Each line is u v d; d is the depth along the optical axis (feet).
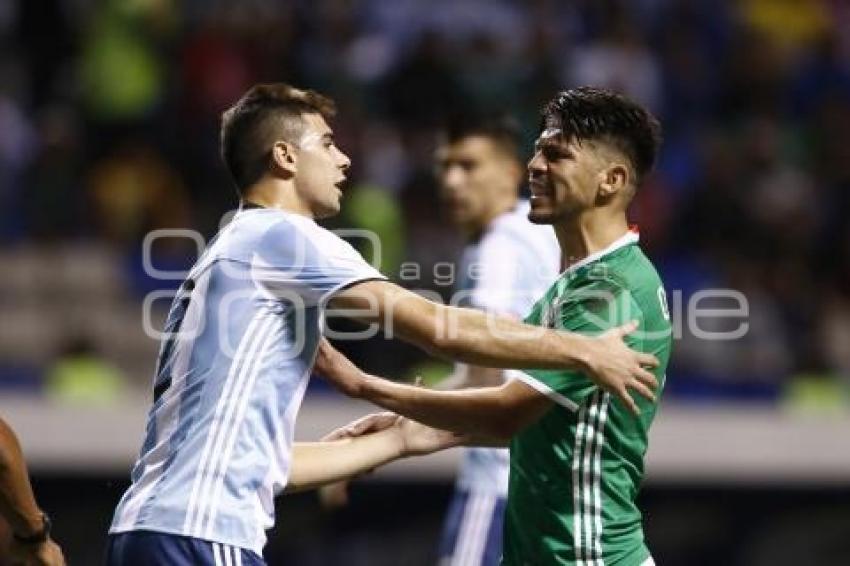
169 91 156.56
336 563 109.19
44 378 131.34
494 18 166.20
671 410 122.11
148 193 147.74
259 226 54.39
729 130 167.12
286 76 157.28
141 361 136.56
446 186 79.36
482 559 75.72
